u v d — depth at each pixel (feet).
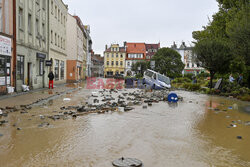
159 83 88.33
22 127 23.12
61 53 118.62
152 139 19.76
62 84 113.09
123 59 335.26
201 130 23.43
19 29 62.34
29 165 13.91
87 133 21.29
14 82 58.80
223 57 67.77
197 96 61.93
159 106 40.06
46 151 16.37
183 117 30.30
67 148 17.07
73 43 163.02
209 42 71.15
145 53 338.13
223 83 71.15
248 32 47.62
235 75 80.74
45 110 33.40
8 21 56.59
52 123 25.12
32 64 73.10
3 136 19.90
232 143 19.13
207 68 73.31
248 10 54.60
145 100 45.91
